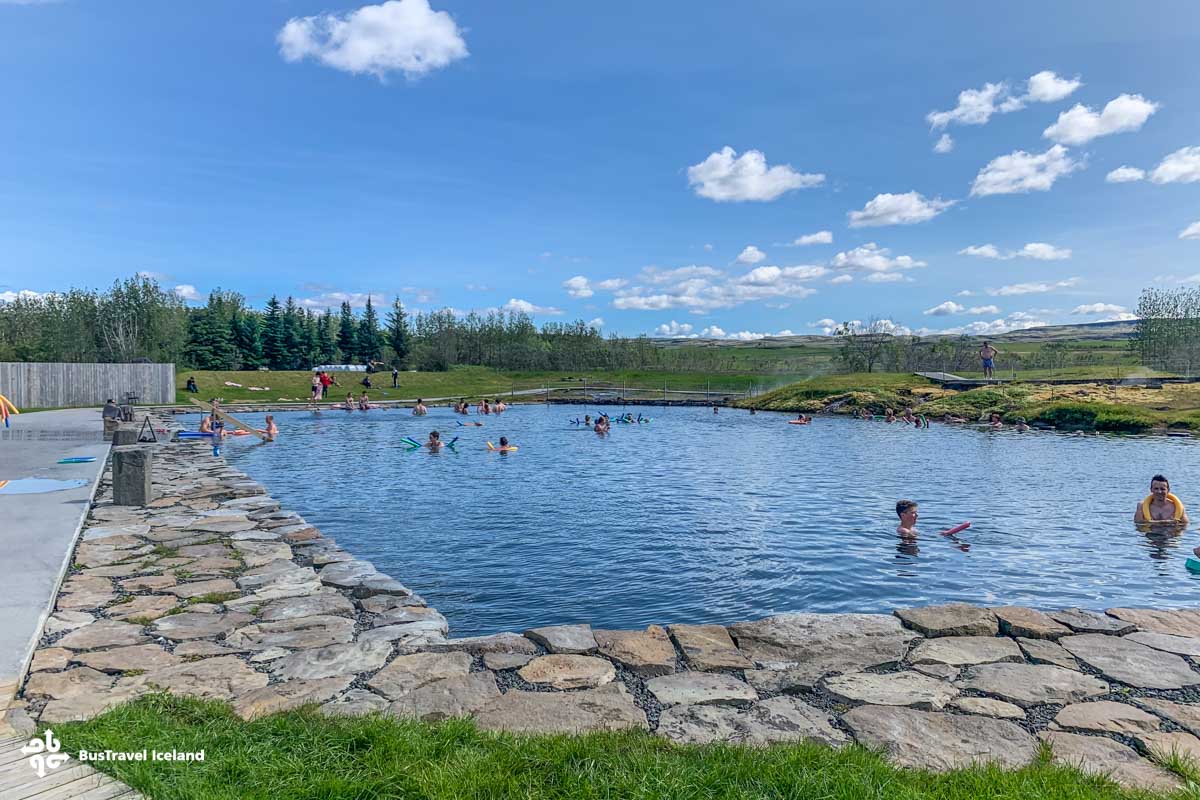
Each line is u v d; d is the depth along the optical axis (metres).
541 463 20.64
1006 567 9.50
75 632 5.89
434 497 14.80
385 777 3.36
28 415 31.94
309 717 4.15
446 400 53.94
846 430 32.12
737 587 8.60
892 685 4.83
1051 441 26.25
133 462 11.85
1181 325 55.28
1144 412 30.28
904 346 66.19
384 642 5.73
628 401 52.88
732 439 28.30
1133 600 8.13
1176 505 11.96
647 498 14.73
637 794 3.23
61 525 9.55
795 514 13.02
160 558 8.47
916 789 3.30
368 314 94.25
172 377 45.41
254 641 5.73
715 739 4.01
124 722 3.97
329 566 8.16
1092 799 3.20
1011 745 3.94
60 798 3.19
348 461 21.02
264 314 87.75
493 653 5.48
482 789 3.29
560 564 9.57
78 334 64.31
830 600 8.15
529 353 85.19
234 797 3.17
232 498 12.78
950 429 32.00
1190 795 3.23
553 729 4.14
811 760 3.60
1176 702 4.51
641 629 6.96
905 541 10.95
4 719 4.19
